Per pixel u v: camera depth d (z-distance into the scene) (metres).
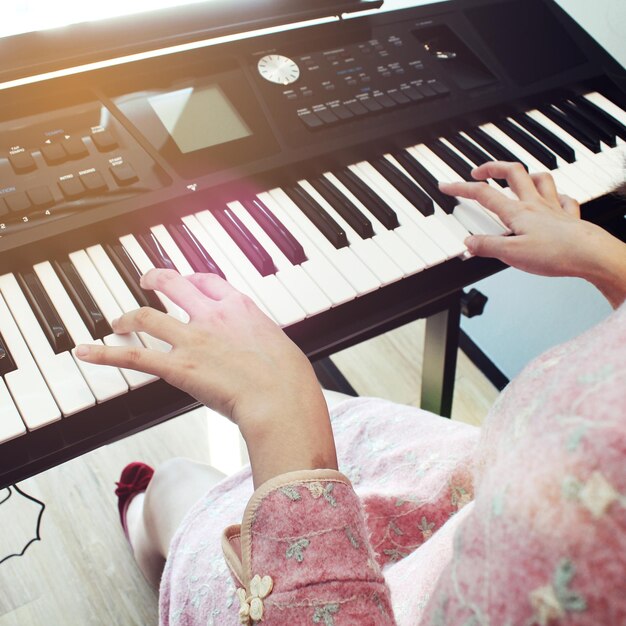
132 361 0.53
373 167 0.89
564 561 0.24
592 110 1.03
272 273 0.75
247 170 0.81
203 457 1.39
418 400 1.58
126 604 1.18
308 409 0.50
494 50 1.00
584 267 0.65
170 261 0.74
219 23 0.86
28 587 1.19
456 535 0.31
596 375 0.27
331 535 0.43
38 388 0.61
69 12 0.78
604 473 0.24
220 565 0.66
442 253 0.78
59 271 0.72
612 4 1.14
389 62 0.94
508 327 1.61
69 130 0.77
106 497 1.32
